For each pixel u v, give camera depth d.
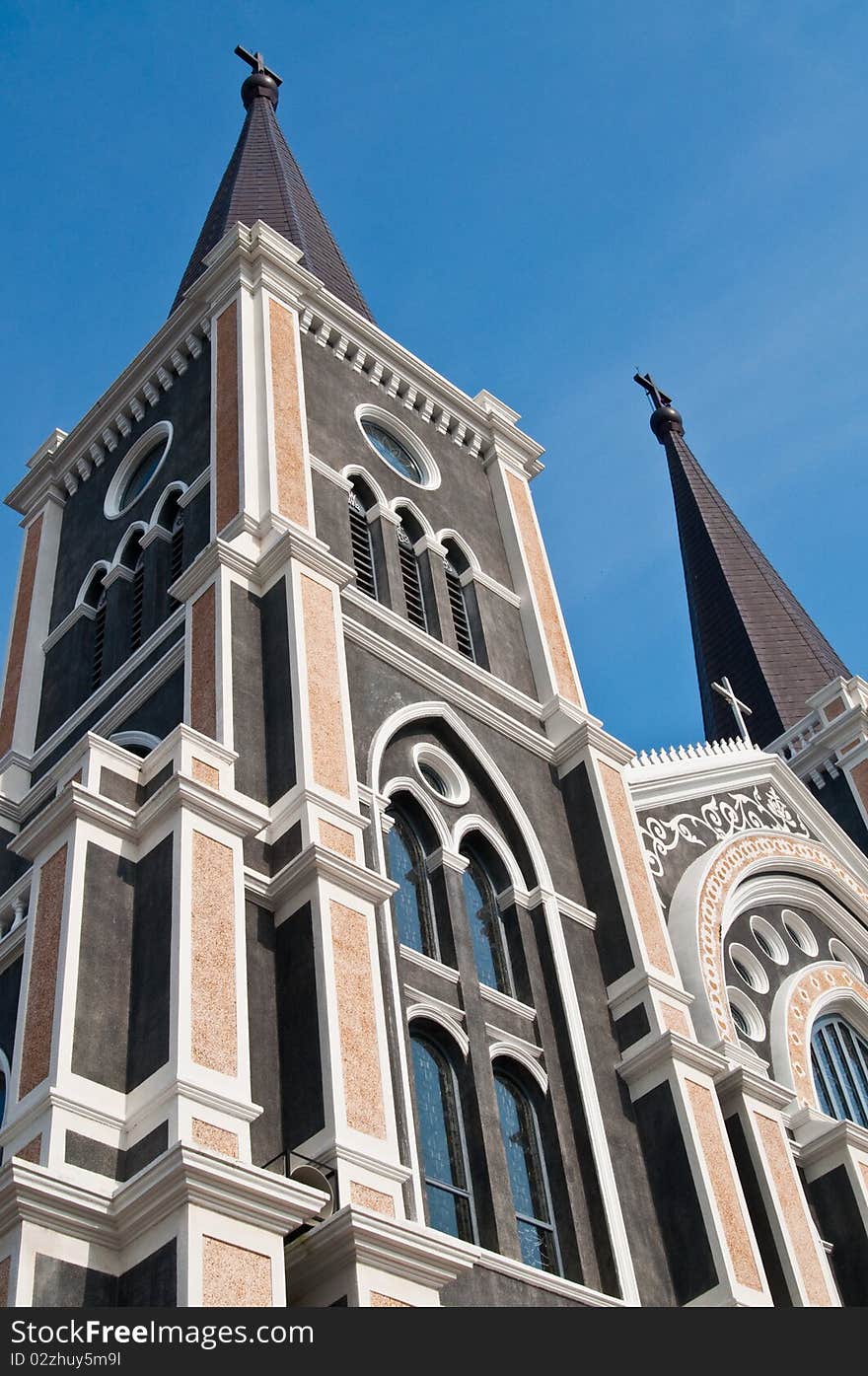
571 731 25.47
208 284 29.00
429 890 21.67
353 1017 17.22
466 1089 19.47
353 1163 15.83
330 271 36.25
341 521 25.75
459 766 23.58
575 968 22.27
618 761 25.75
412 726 23.30
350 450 27.52
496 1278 17.41
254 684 21.02
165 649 23.92
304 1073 16.75
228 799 17.75
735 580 44.56
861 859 30.67
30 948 16.88
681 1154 20.34
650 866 26.33
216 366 27.31
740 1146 21.58
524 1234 18.98
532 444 31.86
